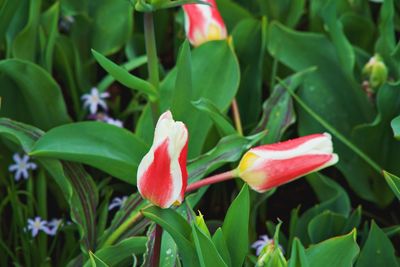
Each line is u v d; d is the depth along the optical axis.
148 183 0.75
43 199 0.96
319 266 0.79
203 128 0.93
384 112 0.96
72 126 0.88
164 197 0.75
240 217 0.78
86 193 0.91
